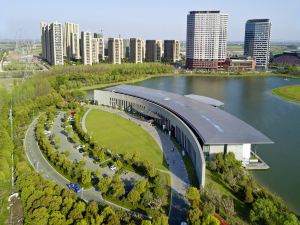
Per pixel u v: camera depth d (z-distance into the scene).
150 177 109.38
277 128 175.38
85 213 82.50
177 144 144.12
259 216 83.12
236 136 124.19
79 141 145.12
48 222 77.75
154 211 87.38
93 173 112.94
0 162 105.19
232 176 104.62
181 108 163.62
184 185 105.25
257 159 127.56
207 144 118.94
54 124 172.12
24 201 87.44
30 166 117.31
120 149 137.12
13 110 175.75
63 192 90.00
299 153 137.38
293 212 91.62
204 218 78.06
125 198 94.19
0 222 83.62
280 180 112.19
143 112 188.62
